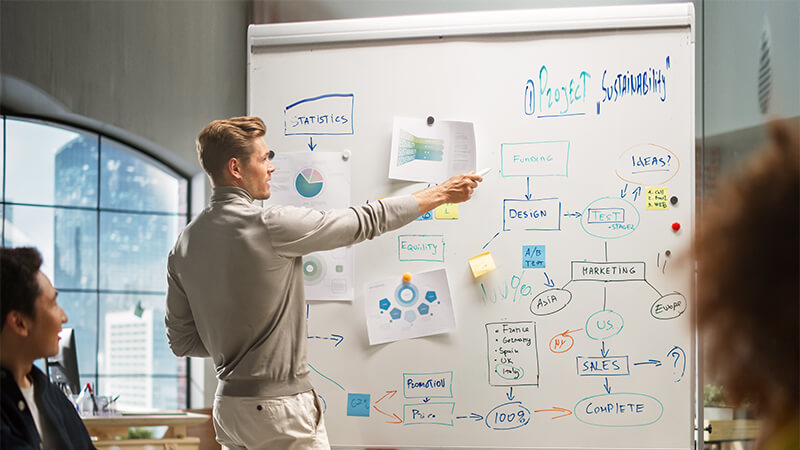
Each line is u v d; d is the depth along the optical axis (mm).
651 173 2311
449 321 2346
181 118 5395
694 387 2252
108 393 5992
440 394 2338
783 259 383
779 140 413
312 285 2402
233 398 2000
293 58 2463
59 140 5859
